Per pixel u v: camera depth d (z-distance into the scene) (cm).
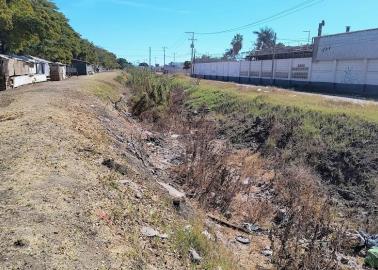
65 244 493
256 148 1848
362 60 3906
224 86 4303
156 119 2344
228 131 2177
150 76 5556
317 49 4625
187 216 869
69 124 1188
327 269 769
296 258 790
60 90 2244
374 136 1565
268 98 2650
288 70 5428
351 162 1457
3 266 422
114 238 555
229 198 1155
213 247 726
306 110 2027
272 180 1409
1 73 2758
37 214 552
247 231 977
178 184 1234
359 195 1311
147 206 756
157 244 607
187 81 5619
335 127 1728
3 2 3541
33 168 734
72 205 608
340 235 948
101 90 2809
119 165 906
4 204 574
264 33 10506
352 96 3472
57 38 5547
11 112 1380
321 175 1473
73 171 762
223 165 1409
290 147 1725
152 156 1561
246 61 6931
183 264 589
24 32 3906
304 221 969
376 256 864
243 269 745
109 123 1648
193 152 1512
